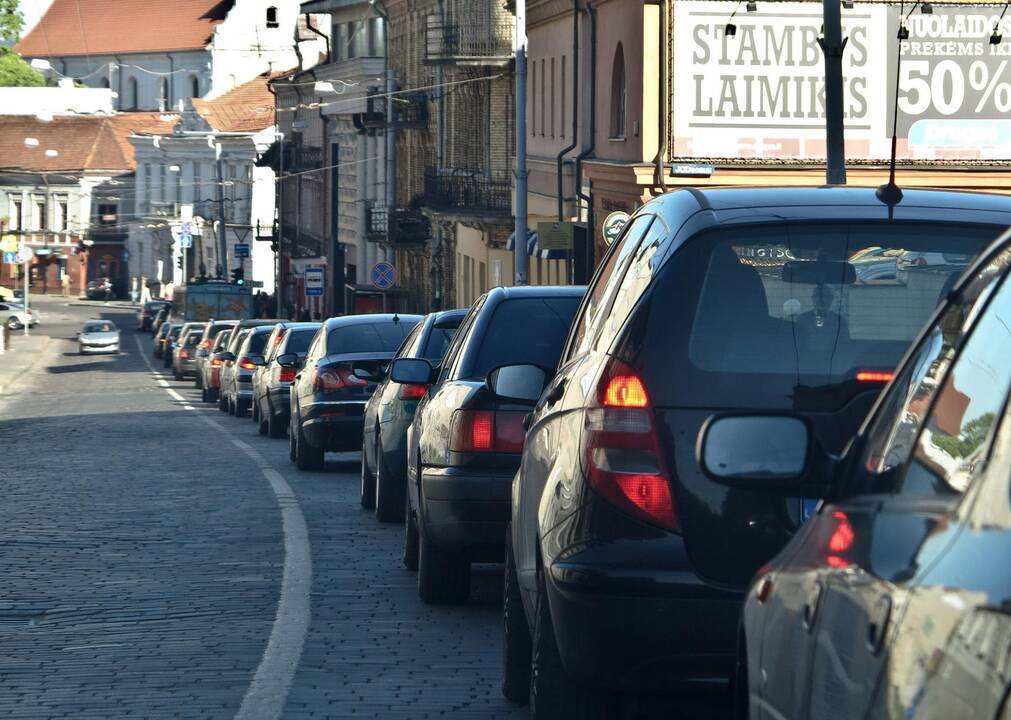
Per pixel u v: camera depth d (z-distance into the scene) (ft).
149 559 95.40
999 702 17.71
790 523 37.91
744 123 251.39
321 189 617.62
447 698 58.70
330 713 56.18
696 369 38.58
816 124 252.62
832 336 38.58
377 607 78.48
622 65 270.46
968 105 256.73
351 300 562.66
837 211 40.42
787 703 26.09
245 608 78.28
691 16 249.96
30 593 83.05
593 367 41.81
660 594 38.01
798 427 28.17
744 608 30.19
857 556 23.75
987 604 18.60
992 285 25.44
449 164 421.18
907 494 23.82
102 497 133.18
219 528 110.73
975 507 20.36
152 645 69.15
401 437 110.42
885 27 255.09
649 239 42.98
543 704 44.01
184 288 634.43
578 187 296.10
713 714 47.29
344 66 558.15
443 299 455.63
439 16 404.57
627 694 39.91
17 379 491.72
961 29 255.70
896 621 21.09
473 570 92.22
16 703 58.08
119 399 366.43
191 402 347.36
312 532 108.27
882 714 21.01
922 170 256.93
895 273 39.24
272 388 214.69
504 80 378.12
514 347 76.59
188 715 56.13
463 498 72.69
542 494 45.14
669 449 38.40
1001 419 21.07
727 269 39.34
